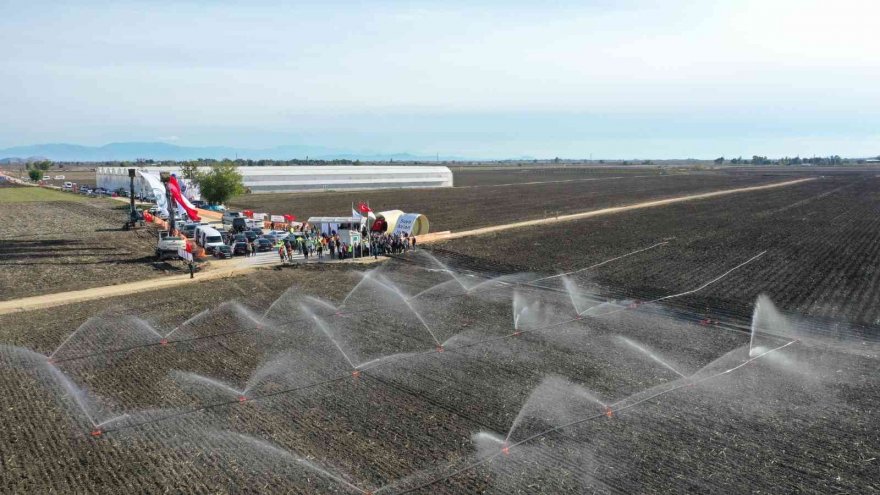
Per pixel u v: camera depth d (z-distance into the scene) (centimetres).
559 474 1867
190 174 11425
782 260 5394
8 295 4234
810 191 14350
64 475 1859
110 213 9812
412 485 1803
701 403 2397
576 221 8719
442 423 2217
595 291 4378
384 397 2455
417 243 6675
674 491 1775
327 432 2145
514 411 2323
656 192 14812
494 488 1788
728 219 8650
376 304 4009
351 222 6178
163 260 5603
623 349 3069
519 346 3123
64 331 3372
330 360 2900
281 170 15788
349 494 1755
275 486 1797
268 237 6400
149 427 2183
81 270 5116
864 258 5438
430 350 3052
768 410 2333
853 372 2733
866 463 1933
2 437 2105
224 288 4484
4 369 2769
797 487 1795
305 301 4078
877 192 13712
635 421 2238
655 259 5578
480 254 5994
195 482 1819
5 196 13438
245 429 2167
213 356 2959
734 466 1916
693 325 3497
